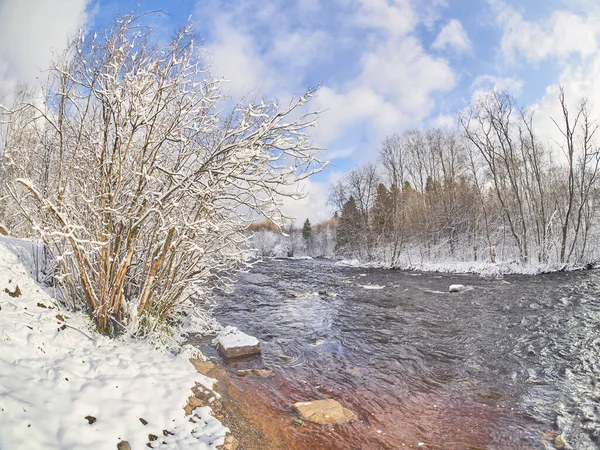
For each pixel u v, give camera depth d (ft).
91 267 18.69
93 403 12.64
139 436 12.10
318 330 36.78
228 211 22.81
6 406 10.31
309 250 187.93
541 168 105.19
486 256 104.32
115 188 19.08
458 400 21.85
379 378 25.07
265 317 41.34
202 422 14.25
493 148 93.15
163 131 19.61
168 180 20.04
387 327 38.24
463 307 47.52
